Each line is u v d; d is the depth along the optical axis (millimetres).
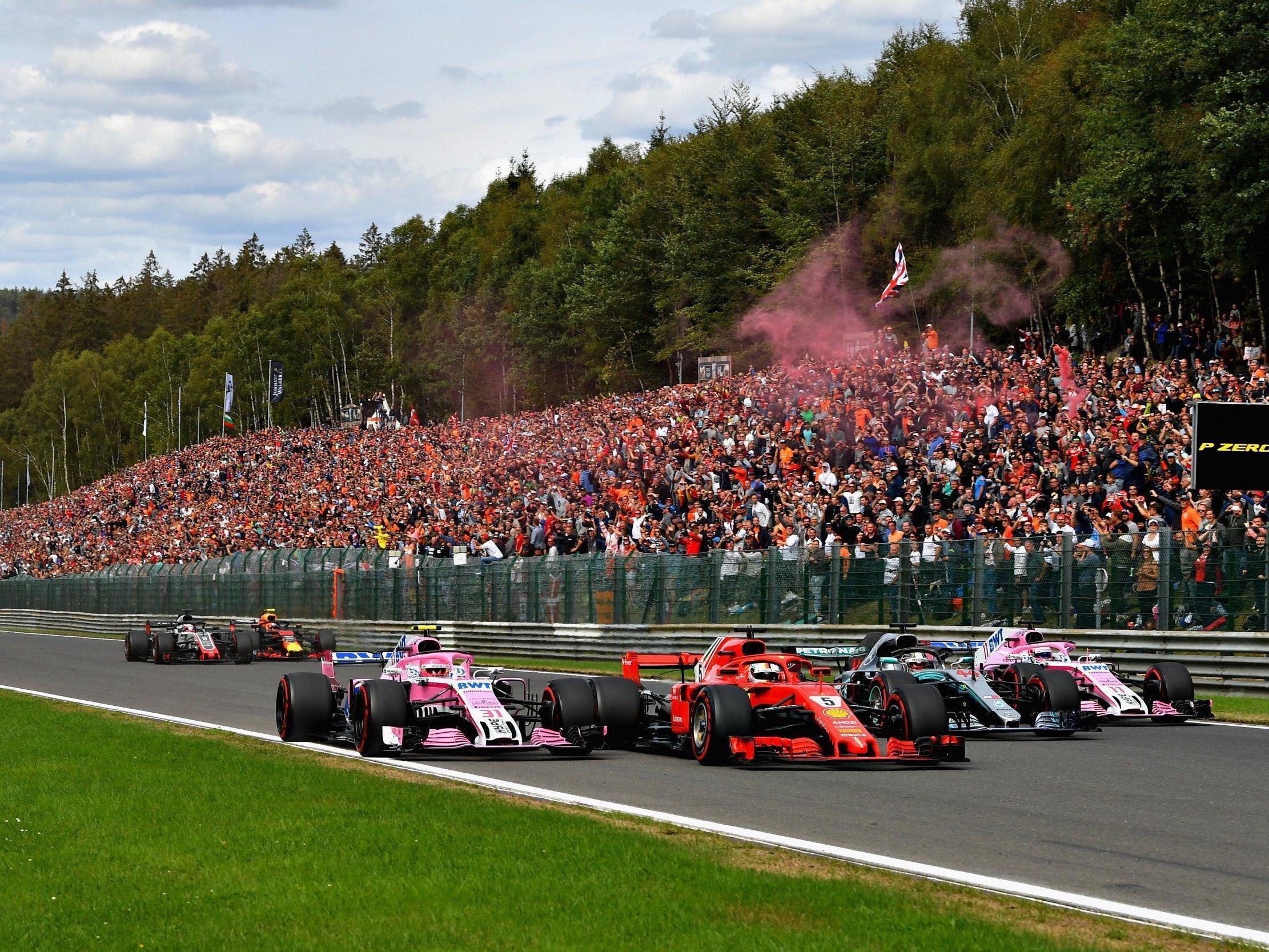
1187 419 31062
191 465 96188
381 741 16562
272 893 9273
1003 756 17016
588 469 46312
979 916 8516
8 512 119250
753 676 16875
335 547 54750
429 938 8086
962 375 39000
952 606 27391
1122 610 24750
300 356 135500
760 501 35688
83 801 13312
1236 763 16172
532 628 36469
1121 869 10125
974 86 61031
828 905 8664
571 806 12875
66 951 8023
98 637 60062
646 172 101875
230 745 18141
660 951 7719
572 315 90438
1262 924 8508
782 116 81062
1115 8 52281
